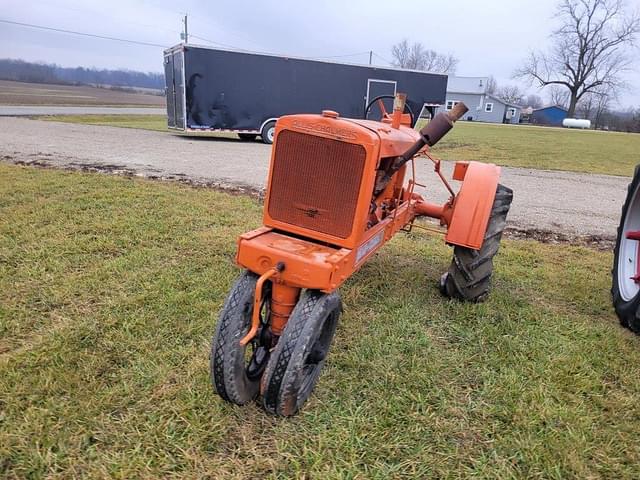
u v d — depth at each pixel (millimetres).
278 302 2115
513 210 6938
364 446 1992
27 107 25125
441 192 7918
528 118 69312
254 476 1821
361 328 2982
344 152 2170
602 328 3203
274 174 2316
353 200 2188
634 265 3539
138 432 1979
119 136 13859
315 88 14070
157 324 2832
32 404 2109
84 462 1827
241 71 13297
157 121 22188
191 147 12172
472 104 64875
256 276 2172
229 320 2018
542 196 8203
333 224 2232
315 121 2215
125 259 3801
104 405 2125
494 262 4473
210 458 1887
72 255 3842
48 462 1811
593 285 4020
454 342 2916
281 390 1928
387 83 14547
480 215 3135
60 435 1939
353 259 2260
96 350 2553
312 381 2211
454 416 2225
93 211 5094
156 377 2336
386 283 3740
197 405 2162
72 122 18094
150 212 5207
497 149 16312
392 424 2141
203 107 13188
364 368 2553
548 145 19500
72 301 3084
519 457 1990
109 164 8359
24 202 5277
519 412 2250
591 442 2107
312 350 2029
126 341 2639
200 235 4531
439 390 2406
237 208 5688
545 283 3992
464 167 3441
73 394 2191
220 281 3486
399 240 4938
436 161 3547
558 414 2252
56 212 4957
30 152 9203
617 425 2230
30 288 3232
